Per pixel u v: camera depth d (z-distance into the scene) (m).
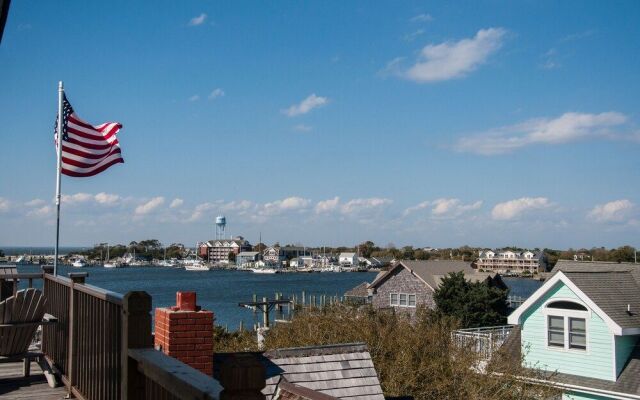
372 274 181.00
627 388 17.27
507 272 158.62
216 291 98.25
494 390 17.14
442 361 17.14
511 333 22.31
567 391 18.39
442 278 38.66
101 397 4.88
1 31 4.41
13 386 6.78
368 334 17.89
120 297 4.18
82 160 10.58
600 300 18.47
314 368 8.88
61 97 10.30
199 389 2.62
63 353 6.87
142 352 3.75
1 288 8.55
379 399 8.88
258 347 21.89
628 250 90.00
